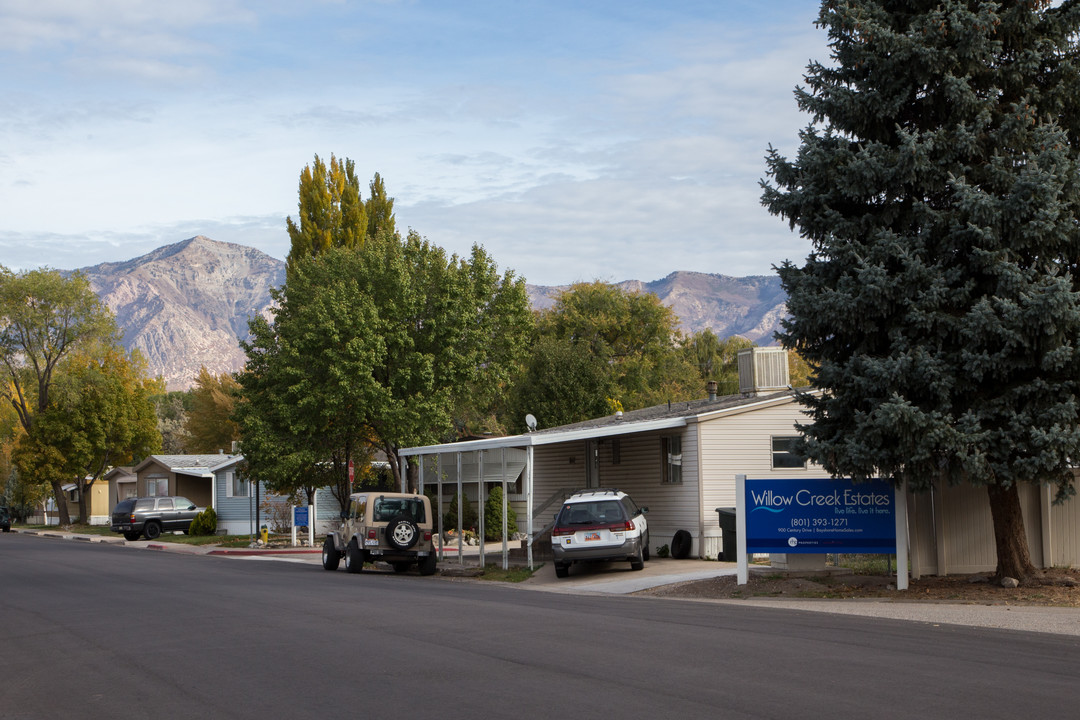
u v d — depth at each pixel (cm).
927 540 1834
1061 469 1523
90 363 6831
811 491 1780
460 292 3519
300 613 1484
